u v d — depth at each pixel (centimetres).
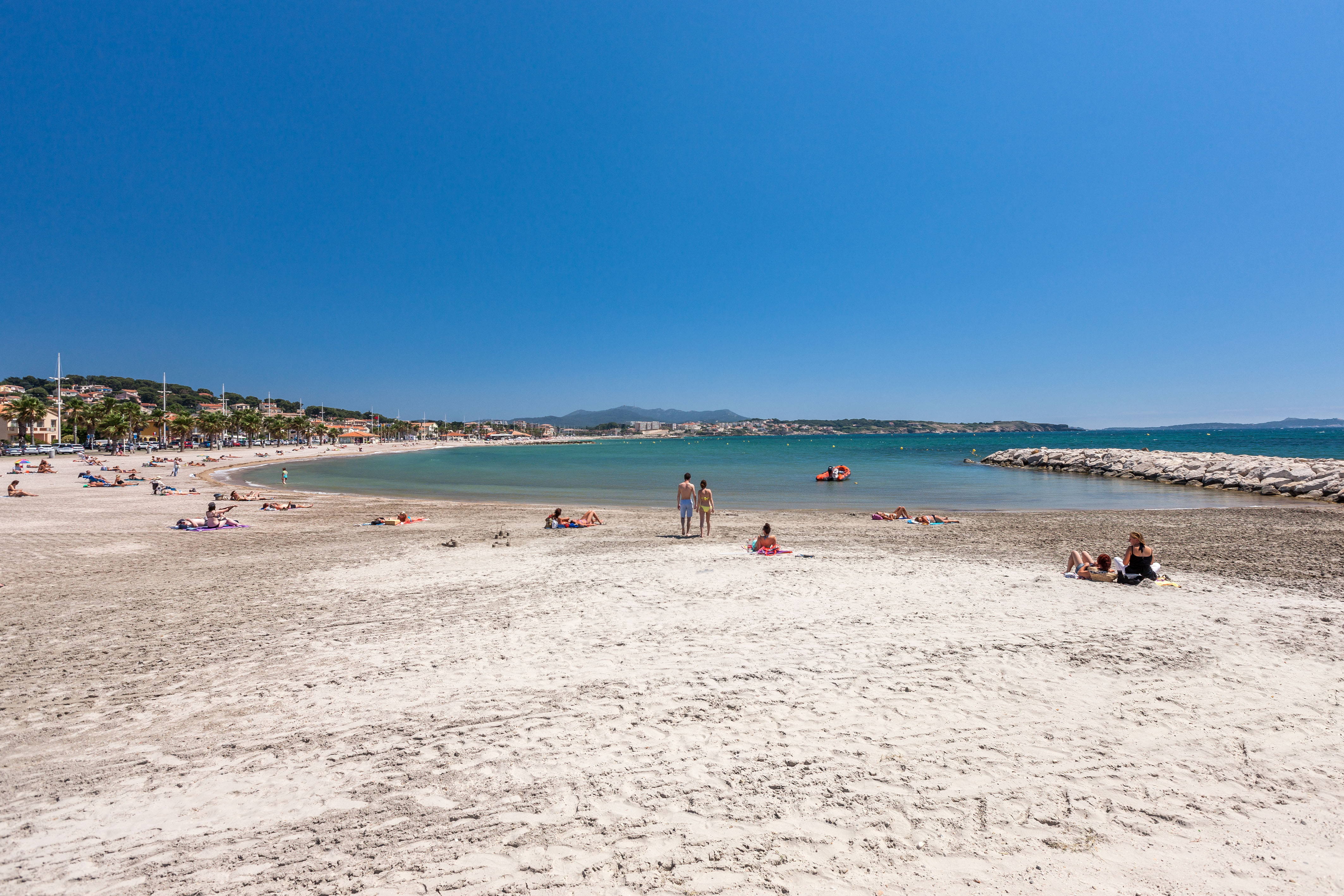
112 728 598
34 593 1171
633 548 1616
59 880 386
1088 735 552
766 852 398
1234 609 973
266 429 14150
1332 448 10181
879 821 429
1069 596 1063
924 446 16088
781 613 961
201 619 978
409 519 2247
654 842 411
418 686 691
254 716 622
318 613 1013
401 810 454
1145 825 422
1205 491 3656
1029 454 6419
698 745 541
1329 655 753
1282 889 358
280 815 451
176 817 451
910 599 1048
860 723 579
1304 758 511
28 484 3853
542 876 380
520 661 763
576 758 523
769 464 7350
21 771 519
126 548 1684
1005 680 681
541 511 2683
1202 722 575
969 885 365
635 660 760
